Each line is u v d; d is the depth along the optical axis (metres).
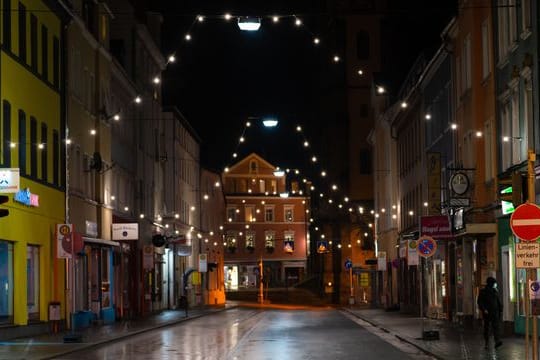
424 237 28.78
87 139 42.75
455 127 37.78
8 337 30.83
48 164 36.41
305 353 25.14
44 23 36.16
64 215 38.28
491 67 33.12
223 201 104.19
